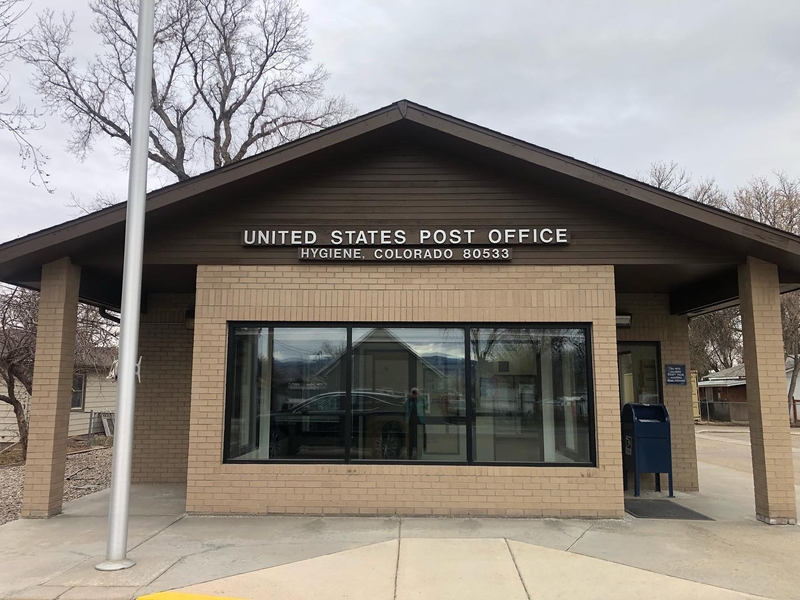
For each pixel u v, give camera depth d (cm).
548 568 608
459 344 865
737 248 819
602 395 827
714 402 3653
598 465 817
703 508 896
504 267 857
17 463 1544
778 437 809
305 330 870
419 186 869
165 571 598
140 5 670
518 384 854
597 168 785
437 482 823
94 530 759
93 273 952
